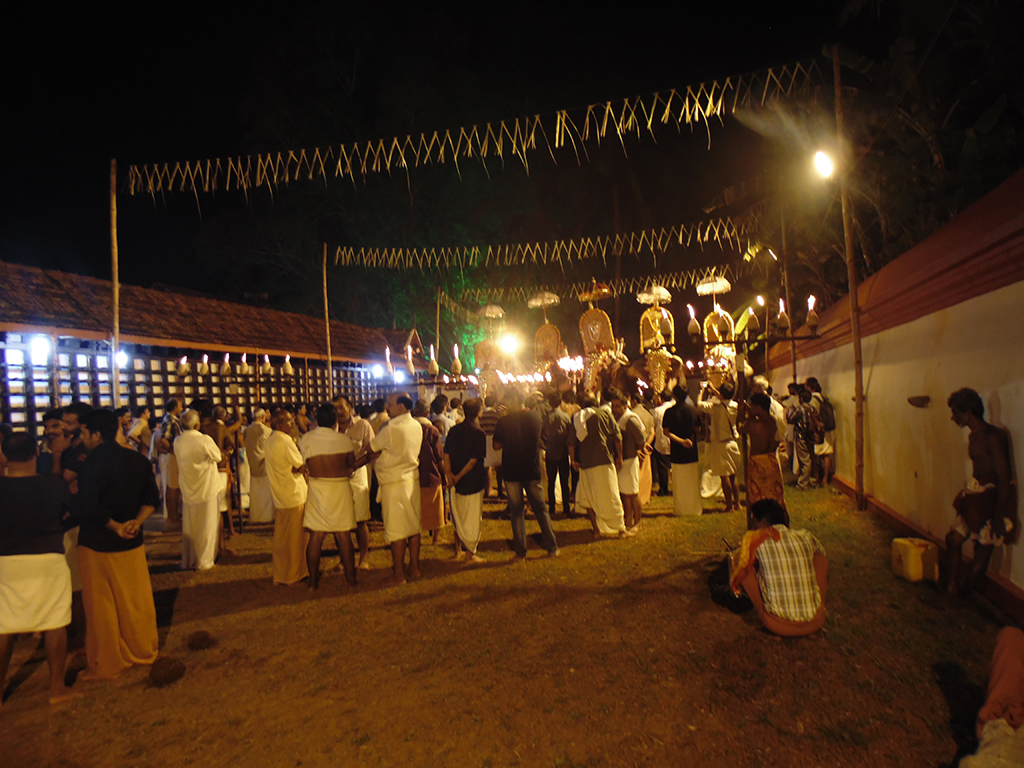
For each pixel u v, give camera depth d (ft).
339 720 13.41
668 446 33.35
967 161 36.50
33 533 14.61
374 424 31.17
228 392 48.52
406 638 17.49
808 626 15.61
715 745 11.75
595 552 24.99
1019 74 34.45
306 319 62.54
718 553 23.65
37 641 18.74
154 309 43.47
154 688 15.26
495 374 56.18
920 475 23.17
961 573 18.45
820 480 36.83
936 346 21.81
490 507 36.37
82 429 19.27
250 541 30.30
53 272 38.24
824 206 50.85
